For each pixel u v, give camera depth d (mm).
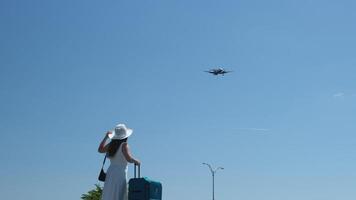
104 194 9602
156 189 9781
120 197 9539
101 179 9781
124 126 9766
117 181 9547
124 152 9578
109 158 9734
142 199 9414
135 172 9836
